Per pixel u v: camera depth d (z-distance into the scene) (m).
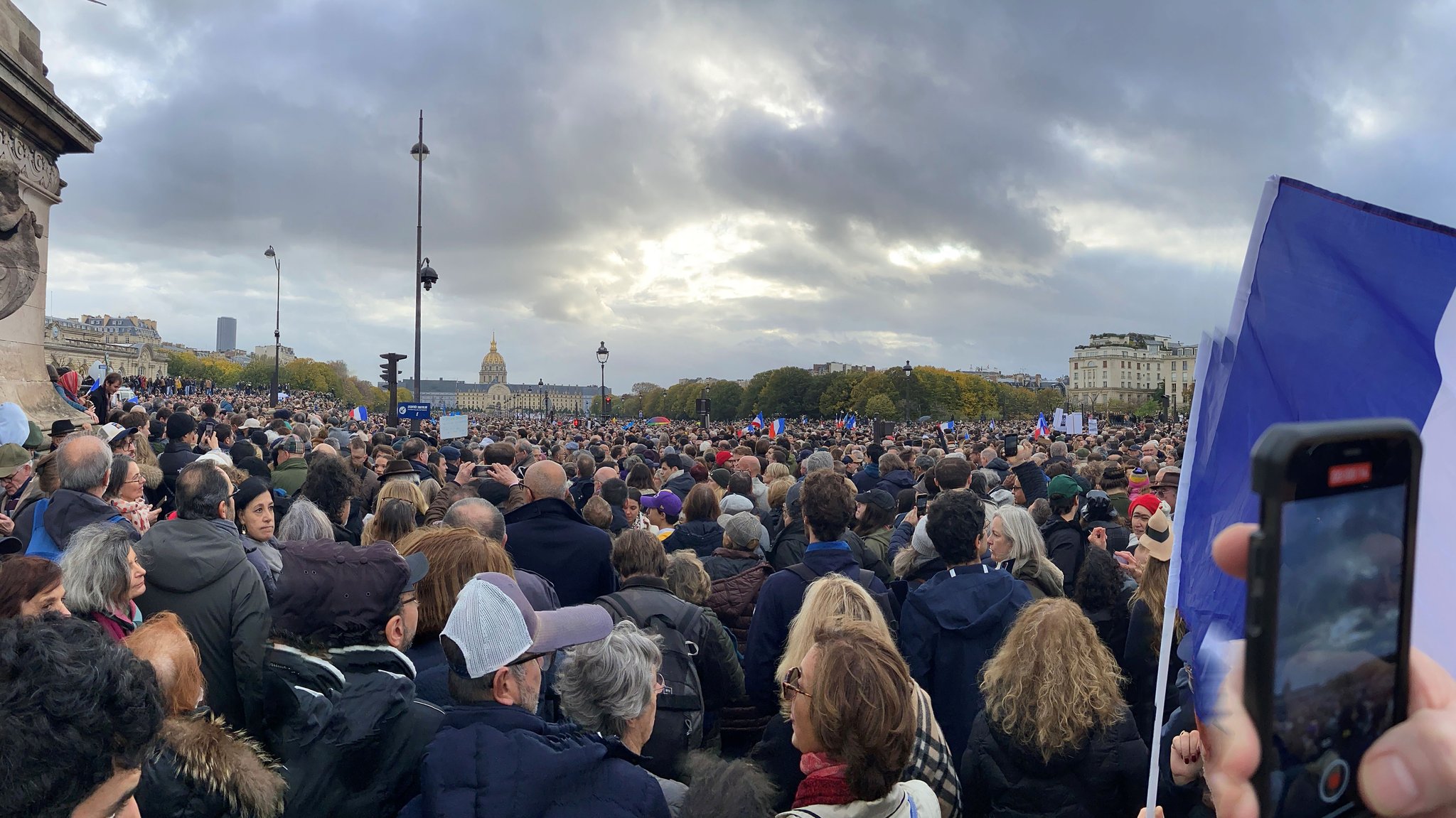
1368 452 1.12
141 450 9.91
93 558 4.14
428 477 11.39
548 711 4.65
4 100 12.45
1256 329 1.81
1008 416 180.25
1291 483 1.07
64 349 111.06
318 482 7.73
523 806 2.83
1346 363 1.81
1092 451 18.38
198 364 172.00
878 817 3.03
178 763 3.01
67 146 14.23
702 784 2.94
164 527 4.53
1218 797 1.19
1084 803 3.71
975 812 3.99
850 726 3.00
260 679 4.16
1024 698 3.75
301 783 3.29
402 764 3.47
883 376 141.75
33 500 7.05
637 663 3.78
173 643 3.37
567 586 6.43
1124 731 3.76
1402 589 1.16
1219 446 1.75
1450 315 1.80
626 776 3.01
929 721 3.99
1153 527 5.00
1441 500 1.77
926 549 6.51
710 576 6.89
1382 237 1.84
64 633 2.20
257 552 5.27
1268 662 1.07
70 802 2.06
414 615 3.88
